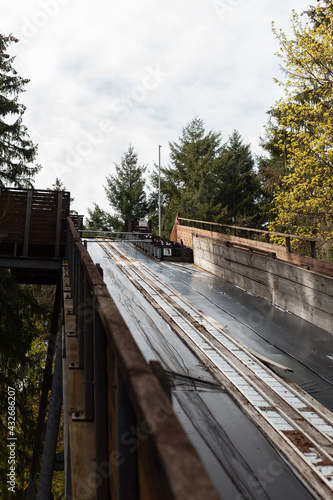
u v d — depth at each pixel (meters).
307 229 19.80
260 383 6.39
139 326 8.90
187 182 47.28
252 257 13.88
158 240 22.02
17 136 27.48
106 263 17.95
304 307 10.97
